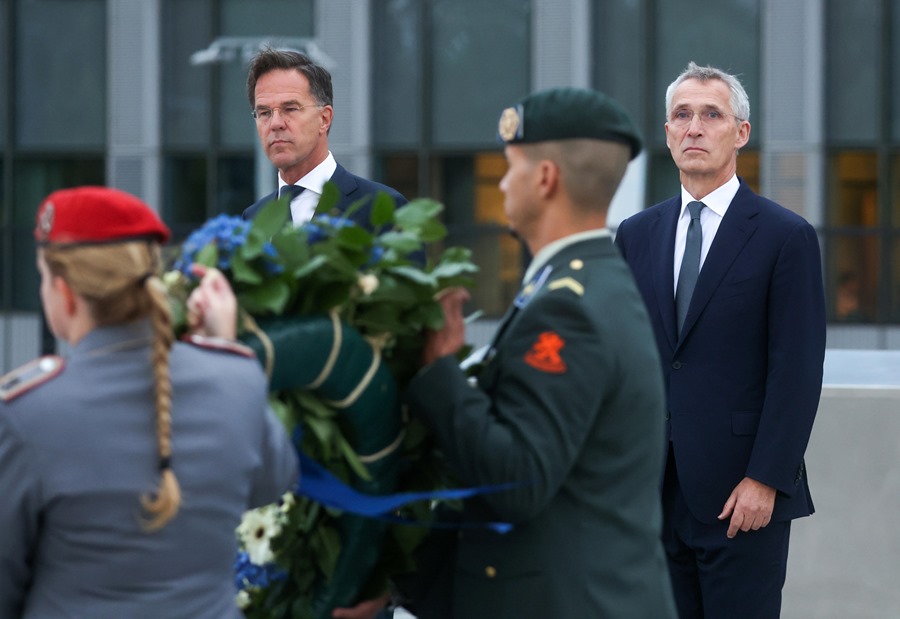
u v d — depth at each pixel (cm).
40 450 504
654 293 994
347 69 4947
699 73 997
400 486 659
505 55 4903
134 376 521
